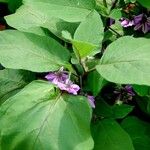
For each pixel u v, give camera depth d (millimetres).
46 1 427
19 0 497
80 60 401
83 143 339
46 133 342
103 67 367
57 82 381
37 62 377
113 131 415
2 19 544
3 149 346
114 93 468
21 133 345
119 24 503
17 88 428
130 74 349
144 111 470
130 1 488
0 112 354
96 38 402
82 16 428
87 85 410
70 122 349
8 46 379
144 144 452
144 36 503
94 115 436
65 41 436
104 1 485
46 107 358
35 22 444
